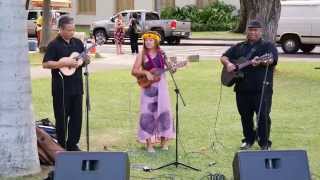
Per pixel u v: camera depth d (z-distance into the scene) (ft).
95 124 38.73
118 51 99.19
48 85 57.31
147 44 30.37
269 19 66.08
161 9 160.66
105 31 126.52
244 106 30.83
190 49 110.42
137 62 30.66
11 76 25.26
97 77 63.67
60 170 18.79
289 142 33.53
